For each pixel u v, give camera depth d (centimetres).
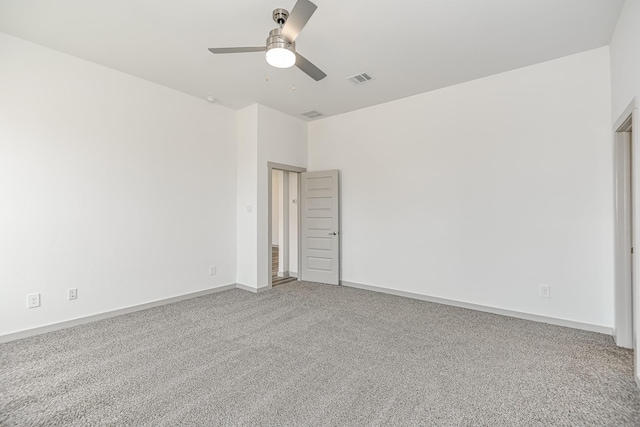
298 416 180
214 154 457
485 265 368
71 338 288
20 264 287
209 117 450
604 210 301
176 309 376
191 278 427
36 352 260
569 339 287
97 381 217
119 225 355
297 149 529
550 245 328
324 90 408
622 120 252
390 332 305
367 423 174
